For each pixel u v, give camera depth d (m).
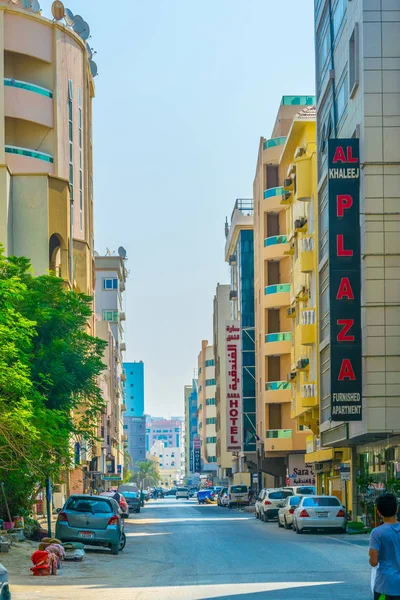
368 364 41.59
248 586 21.02
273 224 86.56
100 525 31.53
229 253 122.56
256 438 92.00
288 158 74.19
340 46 48.03
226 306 140.38
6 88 69.56
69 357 39.09
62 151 72.56
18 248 62.12
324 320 50.66
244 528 50.78
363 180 42.22
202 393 192.38
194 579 22.97
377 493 48.25
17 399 29.30
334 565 26.36
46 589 20.95
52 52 72.56
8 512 36.00
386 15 42.28
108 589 20.84
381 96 42.19
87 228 77.00
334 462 61.28
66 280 64.25
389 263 41.81
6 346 28.03
